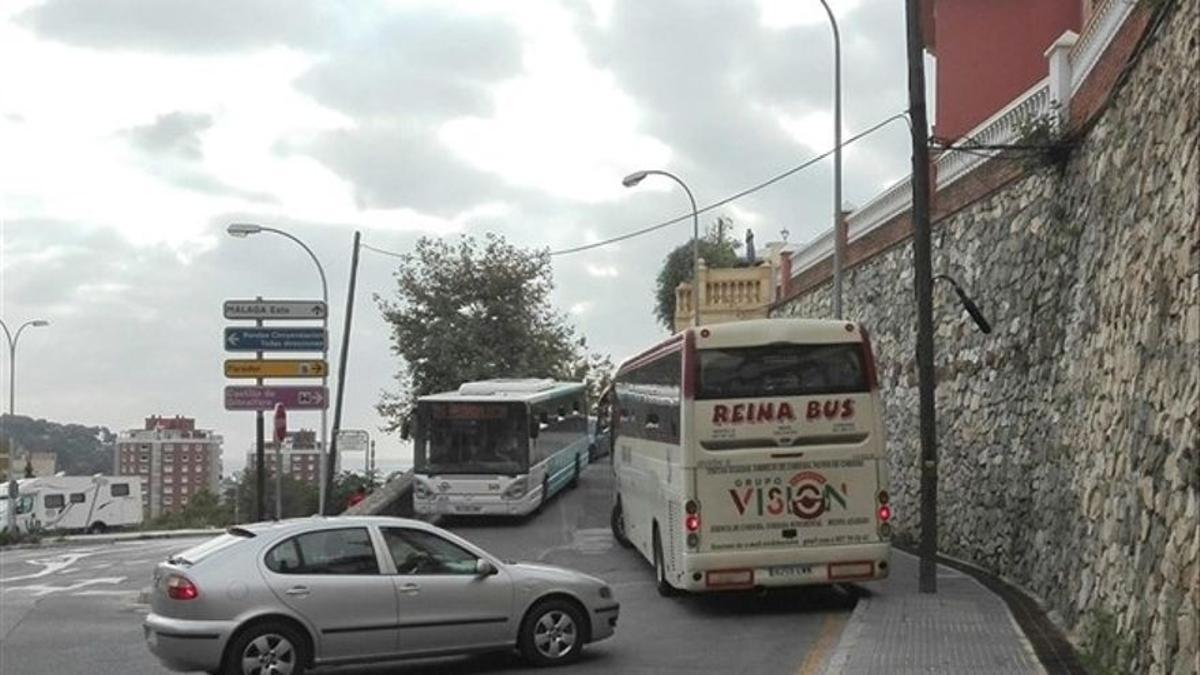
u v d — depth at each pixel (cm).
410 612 1174
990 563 1842
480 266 4769
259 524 1204
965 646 1197
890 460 2558
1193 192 975
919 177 1592
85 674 1275
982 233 2002
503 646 1221
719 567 1523
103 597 2053
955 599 1529
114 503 5638
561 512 3150
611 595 1284
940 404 2198
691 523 1527
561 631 1245
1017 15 2691
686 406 1542
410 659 1177
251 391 2456
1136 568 1039
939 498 2175
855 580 1534
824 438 1543
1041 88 1723
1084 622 1231
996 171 1936
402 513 3169
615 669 1210
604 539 2567
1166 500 961
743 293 4125
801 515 1534
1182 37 1077
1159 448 1010
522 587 1232
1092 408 1341
